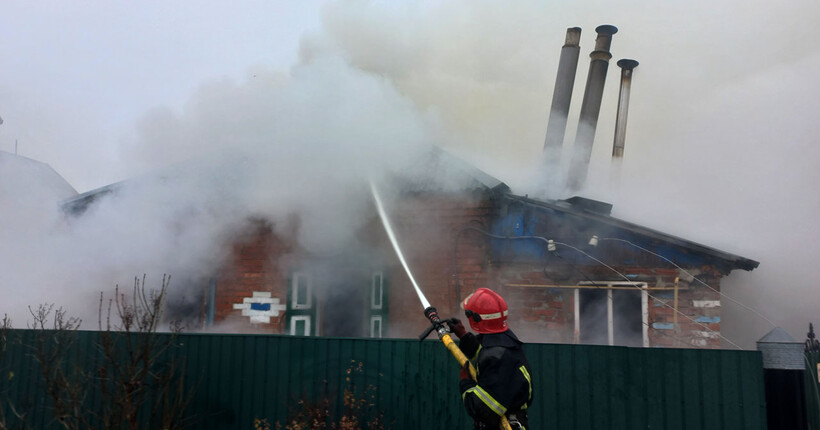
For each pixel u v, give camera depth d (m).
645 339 7.00
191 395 4.53
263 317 8.09
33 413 4.87
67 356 4.87
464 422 4.25
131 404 4.34
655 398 4.07
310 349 4.61
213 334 4.75
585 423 4.15
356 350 4.54
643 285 7.07
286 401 4.57
